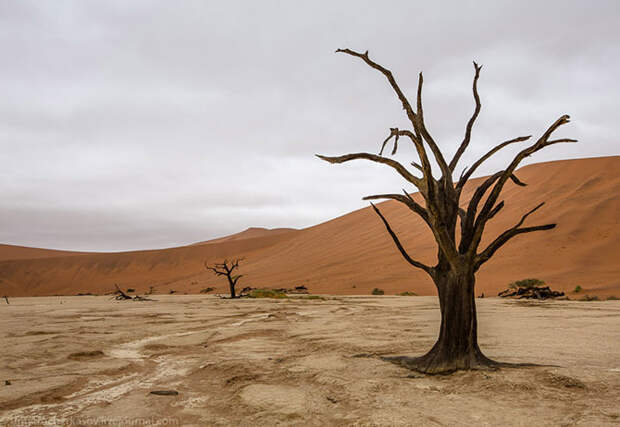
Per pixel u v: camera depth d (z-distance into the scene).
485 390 4.57
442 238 5.58
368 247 59.94
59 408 4.56
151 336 10.53
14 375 6.06
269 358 7.20
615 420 3.51
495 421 3.62
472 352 5.53
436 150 5.90
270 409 4.21
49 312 19.56
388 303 22.95
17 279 92.75
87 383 5.73
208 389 5.32
